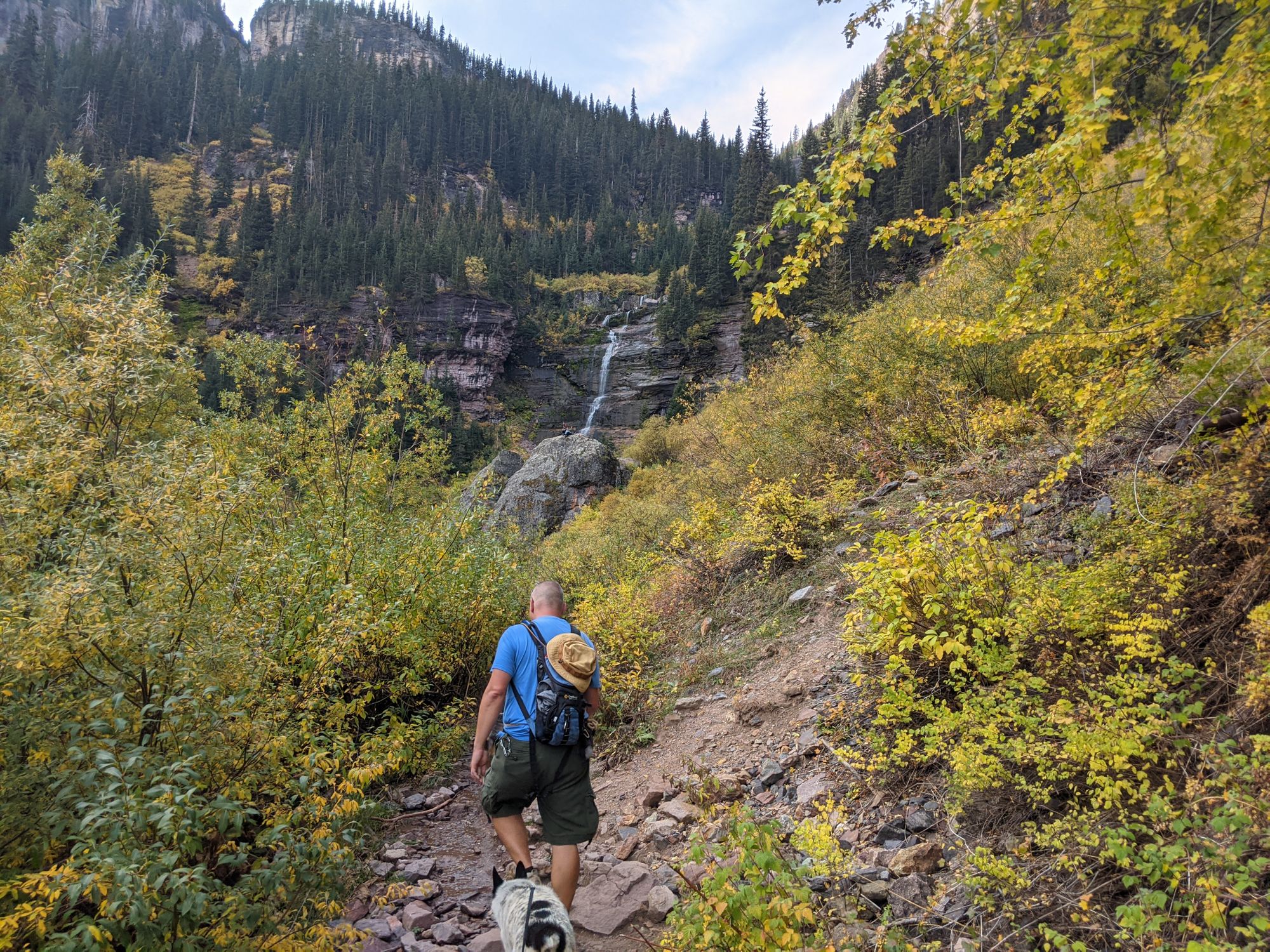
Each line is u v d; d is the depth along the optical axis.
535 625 3.61
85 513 3.68
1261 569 3.06
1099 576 3.62
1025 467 5.73
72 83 148.00
